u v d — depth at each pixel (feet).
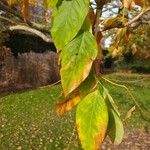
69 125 52.60
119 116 3.80
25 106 67.15
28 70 86.69
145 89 65.16
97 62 3.80
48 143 45.85
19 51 83.25
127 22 4.72
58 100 3.73
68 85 3.49
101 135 3.52
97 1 3.96
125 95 62.13
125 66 95.71
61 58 3.54
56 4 3.60
